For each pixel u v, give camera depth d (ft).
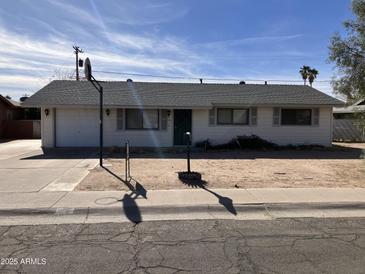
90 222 20.79
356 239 18.08
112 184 30.55
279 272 14.12
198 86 77.41
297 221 21.34
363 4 37.93
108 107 63.52
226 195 26.66
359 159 50.70
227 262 15.07
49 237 18.19
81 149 61.77
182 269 14.35
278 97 70.95
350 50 39.63
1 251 16.26
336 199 25.73
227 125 68.03
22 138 97.55
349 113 98.78
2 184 30.68
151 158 50.37
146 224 20.44
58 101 63.62
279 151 62.39
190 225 20.31
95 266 14.62
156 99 67.00
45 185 30.19
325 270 14.30
